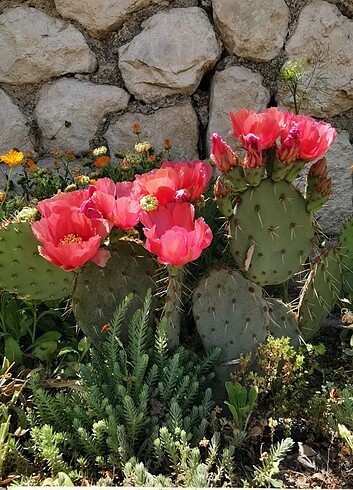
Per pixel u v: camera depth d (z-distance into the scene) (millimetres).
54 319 644
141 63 708
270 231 538
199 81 719
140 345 527
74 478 468
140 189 537
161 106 724
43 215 518
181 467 462
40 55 717
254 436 507
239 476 486
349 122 736
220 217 619
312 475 491
